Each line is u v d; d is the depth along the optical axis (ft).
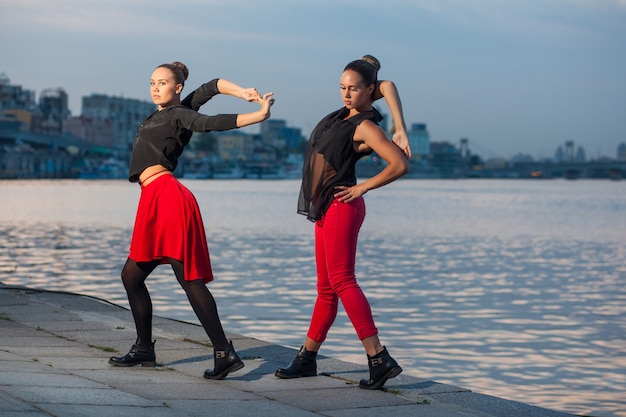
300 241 164.04
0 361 21.33
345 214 20.35
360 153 20.61
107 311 31.55
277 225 224.53
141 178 21.71
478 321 62.75
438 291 85.25
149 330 22.41
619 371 43.24
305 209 20.89
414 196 599.57
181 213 21.04
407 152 20.03
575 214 332.60
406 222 257.75
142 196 21.59
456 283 93.81
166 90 21.70
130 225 210.79
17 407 16.02
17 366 20.65
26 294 35.40
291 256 126.52
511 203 463.83
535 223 258.37
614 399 36.96
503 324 61.31
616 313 68.59
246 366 22.91
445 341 52.70
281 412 17.76
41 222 223.51
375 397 19.67
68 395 17.57
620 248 158.10
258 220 251.19
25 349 23.91
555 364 45.11
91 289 79.66
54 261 111.96
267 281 89.76
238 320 59.93
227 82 21.43
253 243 158.30
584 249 155.63
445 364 44.83
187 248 21.01
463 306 72.54
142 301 22.21
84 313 30.99
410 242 170.50
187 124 21.01
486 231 213.05
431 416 18.06
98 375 20.51
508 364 45.01
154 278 85.25
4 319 29.53
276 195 538.47
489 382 40.52
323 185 20.54
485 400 19.79
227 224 228.43
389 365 20.20
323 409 18.44
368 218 283.38
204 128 20.75
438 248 154.30
